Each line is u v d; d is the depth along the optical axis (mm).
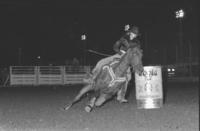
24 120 11305
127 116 11586
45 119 11391
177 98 17203
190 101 15742
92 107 12680
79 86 29609
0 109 14281
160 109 13008
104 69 11797
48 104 15828
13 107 14930
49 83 33656
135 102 15672
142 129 9359
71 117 11672
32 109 14133
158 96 13359
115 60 11891
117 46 12547
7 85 32844
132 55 11680
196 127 9531
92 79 12219
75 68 34844
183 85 27219
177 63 45125
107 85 11805
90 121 10781
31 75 33438
